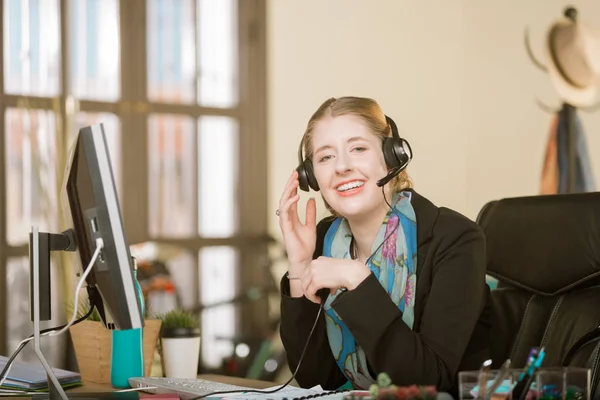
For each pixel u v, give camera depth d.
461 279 1.82
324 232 2.13
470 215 6.12
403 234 1.94
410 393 1.26
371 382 1.95
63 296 4.74
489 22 6.06
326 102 2.00
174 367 2.17
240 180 5.60
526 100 5.89
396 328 1.72
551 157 5.77
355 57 5.81
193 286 5.39
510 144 5.95
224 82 5.55
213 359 5.29
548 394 1.32
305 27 5.67
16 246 4.86
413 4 6.02
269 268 5.59
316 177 1.98
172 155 5.37
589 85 5.65
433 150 6.05
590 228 1.96
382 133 1.94
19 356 4.79
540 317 1.99
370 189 1.93
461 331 1.79
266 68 5.62
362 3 5.83
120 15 5.21
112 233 1.44
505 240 2.08
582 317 1.91
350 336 1.95
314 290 1.78
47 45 4.96
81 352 2.15
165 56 5.35
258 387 2.04
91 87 5.11
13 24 4.86
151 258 5.21
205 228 5.47
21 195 4.87
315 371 2.04
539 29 5.85
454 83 6.18
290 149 5.66
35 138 4.91
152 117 5.30
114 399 1.73
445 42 6.16
